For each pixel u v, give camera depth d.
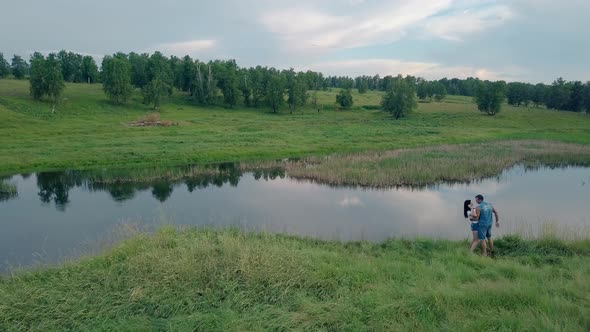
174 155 34.53
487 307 6.73
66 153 33.62
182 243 10.62
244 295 7.58
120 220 17.23
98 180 25.75
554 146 40.31
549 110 92.94
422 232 15.09
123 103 75.94
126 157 33.28
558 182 25.31
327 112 89.19
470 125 65.06
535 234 13.41
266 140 43.44
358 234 14.83
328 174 26.02
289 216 17.62
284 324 6.46
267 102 95.25
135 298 7.54
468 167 27.95
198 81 90.00
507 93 105.50
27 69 108.62
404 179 25.14
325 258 9.97
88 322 6.94
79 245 14.02
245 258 8.70
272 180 26.56
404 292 7.40
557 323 5.84
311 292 7.78
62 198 21.67
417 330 6.11
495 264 9.49
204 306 7.34
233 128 55.00
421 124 65.12
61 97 67.50
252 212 18.42
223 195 22.17
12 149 34.81
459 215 17.62
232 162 33.84
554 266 9.63
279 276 8.18
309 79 129.62
